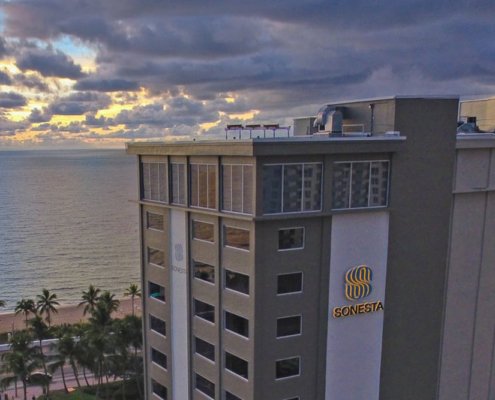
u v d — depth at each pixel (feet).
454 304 128.67
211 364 121.60
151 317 142.92
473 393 138.31
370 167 111.14
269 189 102.58
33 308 313.53
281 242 106.63
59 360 242.78
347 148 105.40
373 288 116.37
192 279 124.77
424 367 126.62
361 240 113.19
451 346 131.03
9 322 404.98
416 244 118.93
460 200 123.24
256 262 104.58
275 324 108.99
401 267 118.52
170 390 138.10
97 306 278.26
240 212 106.93
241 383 112.78
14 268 594.65
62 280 552.82
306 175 105.50
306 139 101.50
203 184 116.47
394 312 120.06
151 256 139.13
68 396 240.32
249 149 97.91
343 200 109.91
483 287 132.67
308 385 114.21
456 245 125.29
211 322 120.57
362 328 117.19
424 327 124.36
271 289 107.14
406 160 113.50
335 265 111.75
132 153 137.08
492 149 124.57
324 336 113.50
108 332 241.55
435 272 122.62
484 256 130.82
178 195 125.39
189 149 115.44
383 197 114.11
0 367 262.88
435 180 117.50
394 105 112.06
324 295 111.86
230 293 112.88
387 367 122.01
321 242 109.70
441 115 115.14
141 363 245.65
